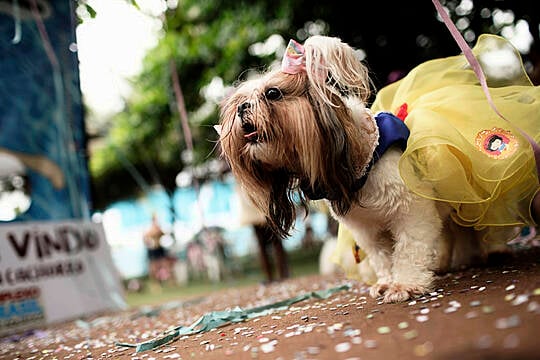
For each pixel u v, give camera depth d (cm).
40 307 139
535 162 64
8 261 137
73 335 99
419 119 67
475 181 69
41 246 146
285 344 50
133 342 74
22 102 153
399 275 66
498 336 38
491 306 48
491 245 85
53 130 159
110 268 162
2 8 150
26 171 152
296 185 72
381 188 65
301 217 81
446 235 85
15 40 127
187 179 408
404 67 198
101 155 457
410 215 65
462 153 67
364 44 200
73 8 144
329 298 82
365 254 82
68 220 156
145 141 385
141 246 512
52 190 156
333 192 65
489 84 80
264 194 72
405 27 195
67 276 149
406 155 62
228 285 249
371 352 41
